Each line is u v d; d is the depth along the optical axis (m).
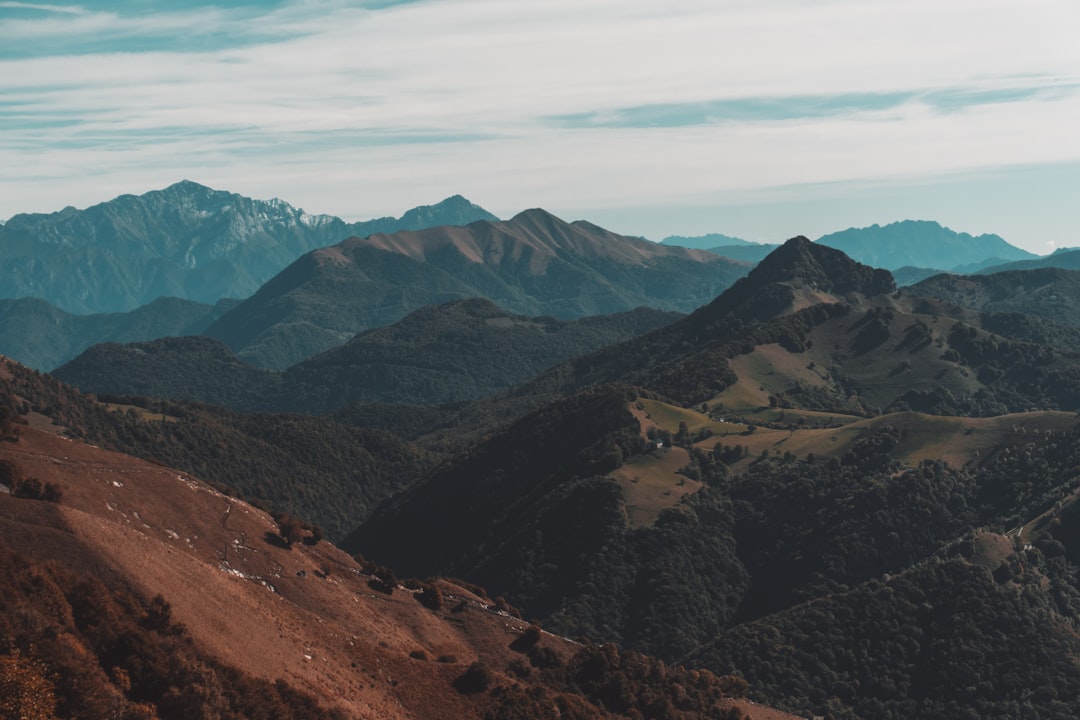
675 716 122.94
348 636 105.50
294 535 120.69
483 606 135.50
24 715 60.53
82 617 73.75
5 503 84.00
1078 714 153.00
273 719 78.31
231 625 88.75
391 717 94.44
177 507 110.69
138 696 71.31
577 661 125.88
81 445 113.88
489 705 104.19
